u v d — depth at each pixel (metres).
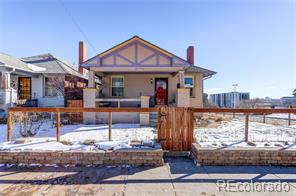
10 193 3.18
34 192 3.22
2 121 10.20
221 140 5.68
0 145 4.96
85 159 4.52
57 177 3.85
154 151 4.54
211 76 14.31
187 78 13.62
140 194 3.17
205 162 4.59
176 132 5.39
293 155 4.56
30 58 16.56
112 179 3.77
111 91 13.25
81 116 10.07
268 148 4.71
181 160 4.98
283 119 12.95
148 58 10.31
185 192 3.25
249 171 4.21
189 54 14.21
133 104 13.15
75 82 15.23
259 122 11.72
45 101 14.09
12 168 4.32
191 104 13.51
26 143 5.14
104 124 9.77
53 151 4.55
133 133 7.05
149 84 13.30
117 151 4.54
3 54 13.91
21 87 14.16
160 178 3.82
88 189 3.34
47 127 8.54
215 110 5.40
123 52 10.30
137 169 4.30
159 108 5.39
